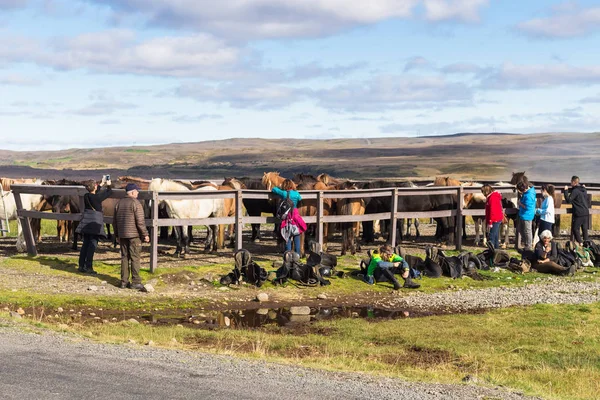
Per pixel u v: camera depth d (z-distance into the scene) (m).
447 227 20.84
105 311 12.30
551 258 17.23
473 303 13.91
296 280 15.20
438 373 8.51
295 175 20.19
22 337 8.58
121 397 5.93
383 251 15.60
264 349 9.69
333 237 23.30
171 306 12.91
